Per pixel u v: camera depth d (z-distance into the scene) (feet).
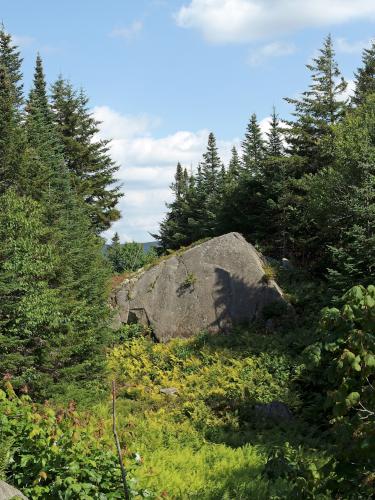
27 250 67.92
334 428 16.03
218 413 73.67
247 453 54.24
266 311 100.32
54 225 90.43
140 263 199.00
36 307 67.00
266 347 91.09
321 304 96.84
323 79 129.70
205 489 41.70
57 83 172.24
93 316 92.73
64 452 26.53
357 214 85.40
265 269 107.86
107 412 68.18
